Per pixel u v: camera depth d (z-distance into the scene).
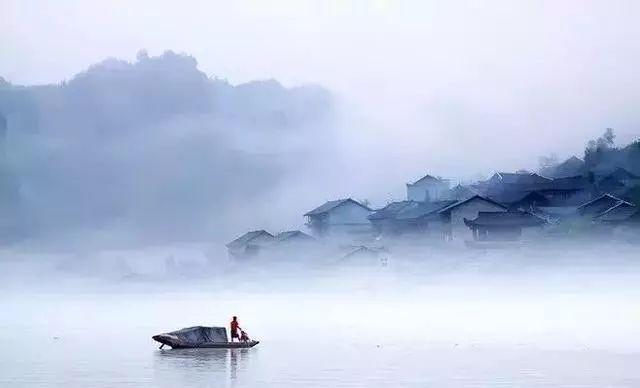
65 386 72.88
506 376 76.50
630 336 115.44
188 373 80.19
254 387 71.81
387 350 100.31
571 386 70.75
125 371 81.88
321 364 86.38
